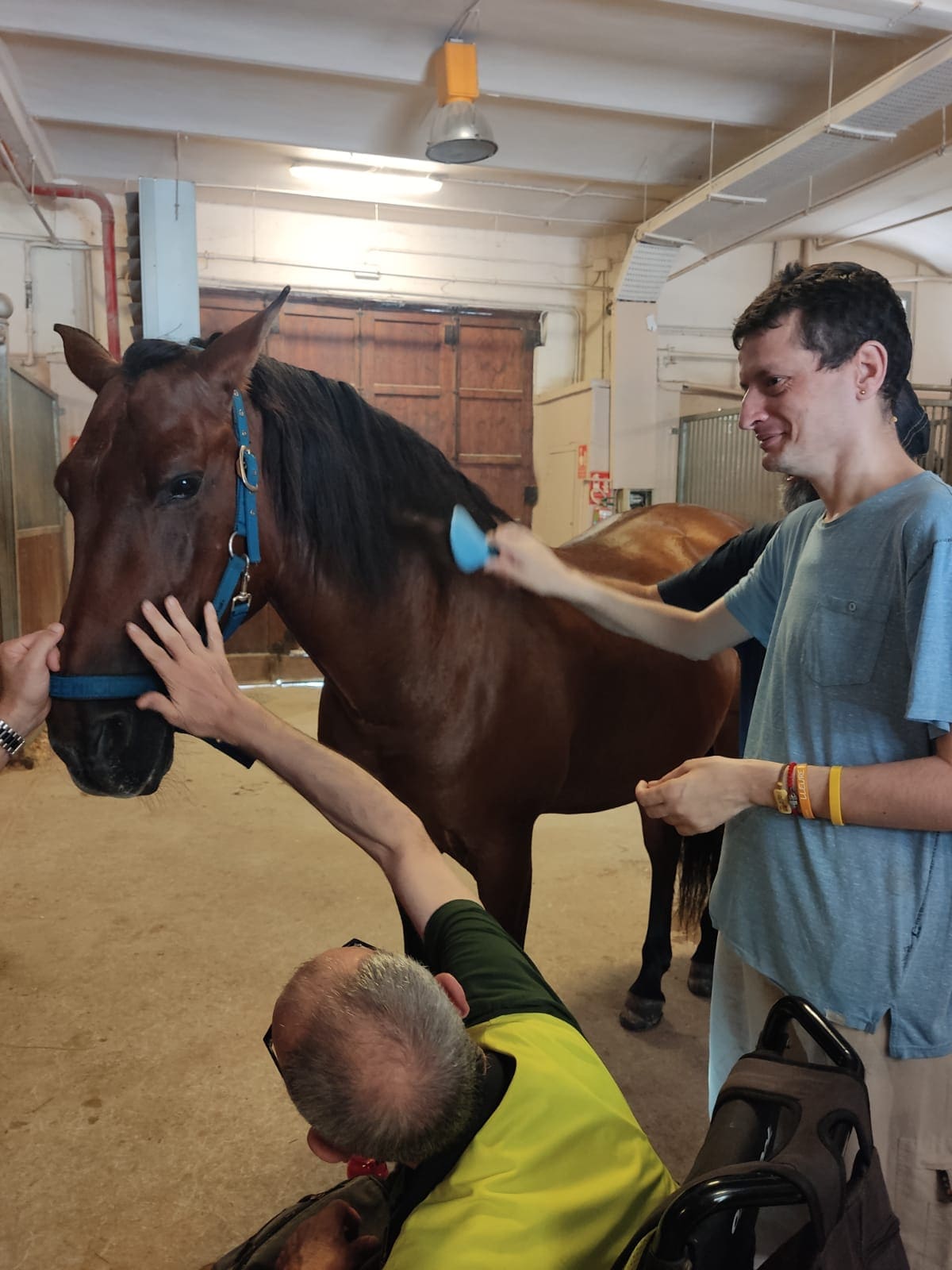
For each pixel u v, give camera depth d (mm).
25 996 1990
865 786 805
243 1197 1442
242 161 4820
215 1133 1584
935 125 4043
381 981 574
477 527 1208
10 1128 1583
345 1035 547
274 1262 837
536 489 6246
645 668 1643
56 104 4109
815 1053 880
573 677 1519
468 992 712
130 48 3531
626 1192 587
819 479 896
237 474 1132
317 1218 731
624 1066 1834
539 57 3805
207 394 1088
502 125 4434
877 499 845
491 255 5855
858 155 4238
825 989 857
